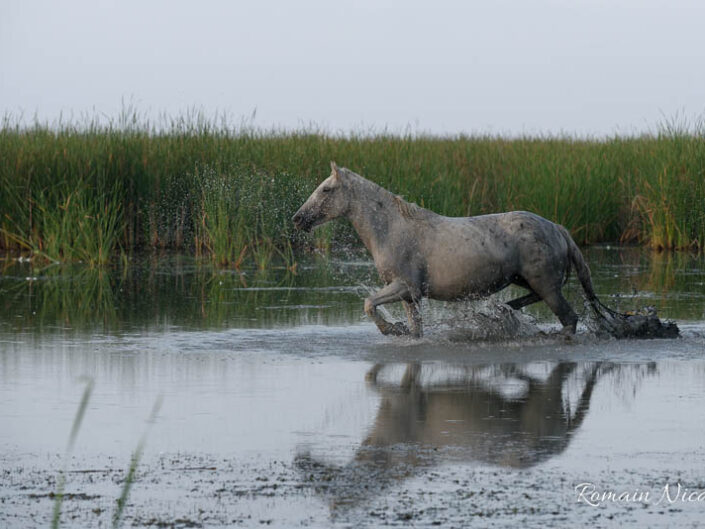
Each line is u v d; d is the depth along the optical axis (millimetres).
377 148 42125
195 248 37500
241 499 10305
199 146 39688
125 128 40562
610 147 43406
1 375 16203
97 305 24047
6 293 26047
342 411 13828
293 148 40719
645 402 14336
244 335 19875
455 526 9555
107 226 35969
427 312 22500
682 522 9695
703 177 37156
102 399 14570
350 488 10609
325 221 19266
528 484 10734
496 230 18906
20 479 10969
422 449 11992
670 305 23750
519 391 15047
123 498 9266
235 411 13844
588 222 38688
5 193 36812
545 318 22281
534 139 49062
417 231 18984
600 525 9609
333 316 22344
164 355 17891
